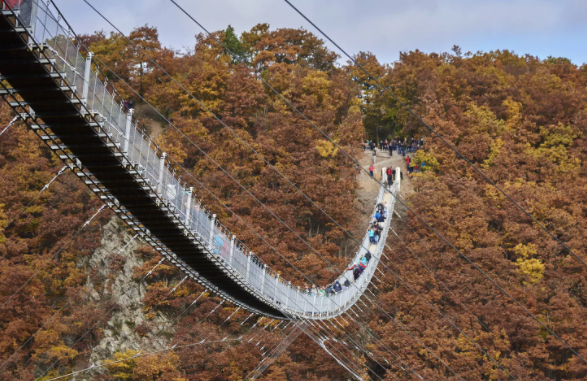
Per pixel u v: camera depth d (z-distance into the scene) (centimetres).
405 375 6016
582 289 7231
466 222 7594
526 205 8231
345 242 7925
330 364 5931
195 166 8169
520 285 7181
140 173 2533
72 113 2184
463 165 9238
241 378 5659
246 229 7000
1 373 5741
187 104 9656
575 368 6100
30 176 7631
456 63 13300
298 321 4725
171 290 6106
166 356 5825
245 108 9506
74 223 6988
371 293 6406
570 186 8912
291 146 8581
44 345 6025
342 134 9038
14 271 6281
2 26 1823
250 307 4262
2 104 8269
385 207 7431
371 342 6412
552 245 7575
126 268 6612
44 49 1962
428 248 7119
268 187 8444
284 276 6681
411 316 6366
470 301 6700
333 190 7862
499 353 6112
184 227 2980
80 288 6562
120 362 5841
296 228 7588
